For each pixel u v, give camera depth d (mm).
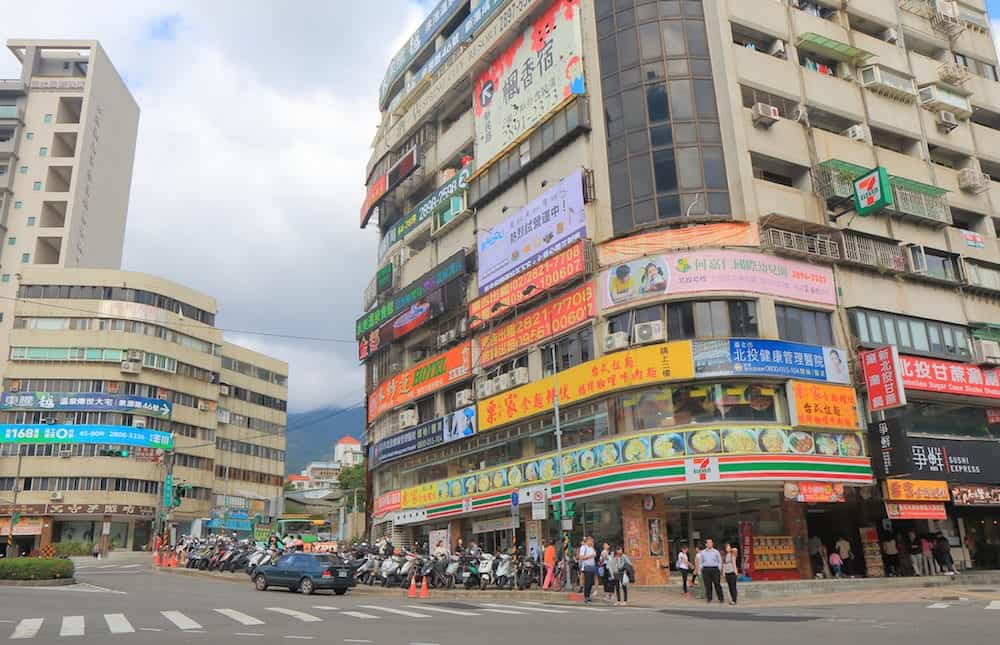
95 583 27344
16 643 10711
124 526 61625
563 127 30828
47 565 26078
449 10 43125
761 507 26109
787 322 26906
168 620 14086
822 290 27875
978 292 33031
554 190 30609
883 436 25969
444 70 41312
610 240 28094
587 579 20328
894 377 26031
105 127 75062
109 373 62156
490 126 35812
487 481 32188
